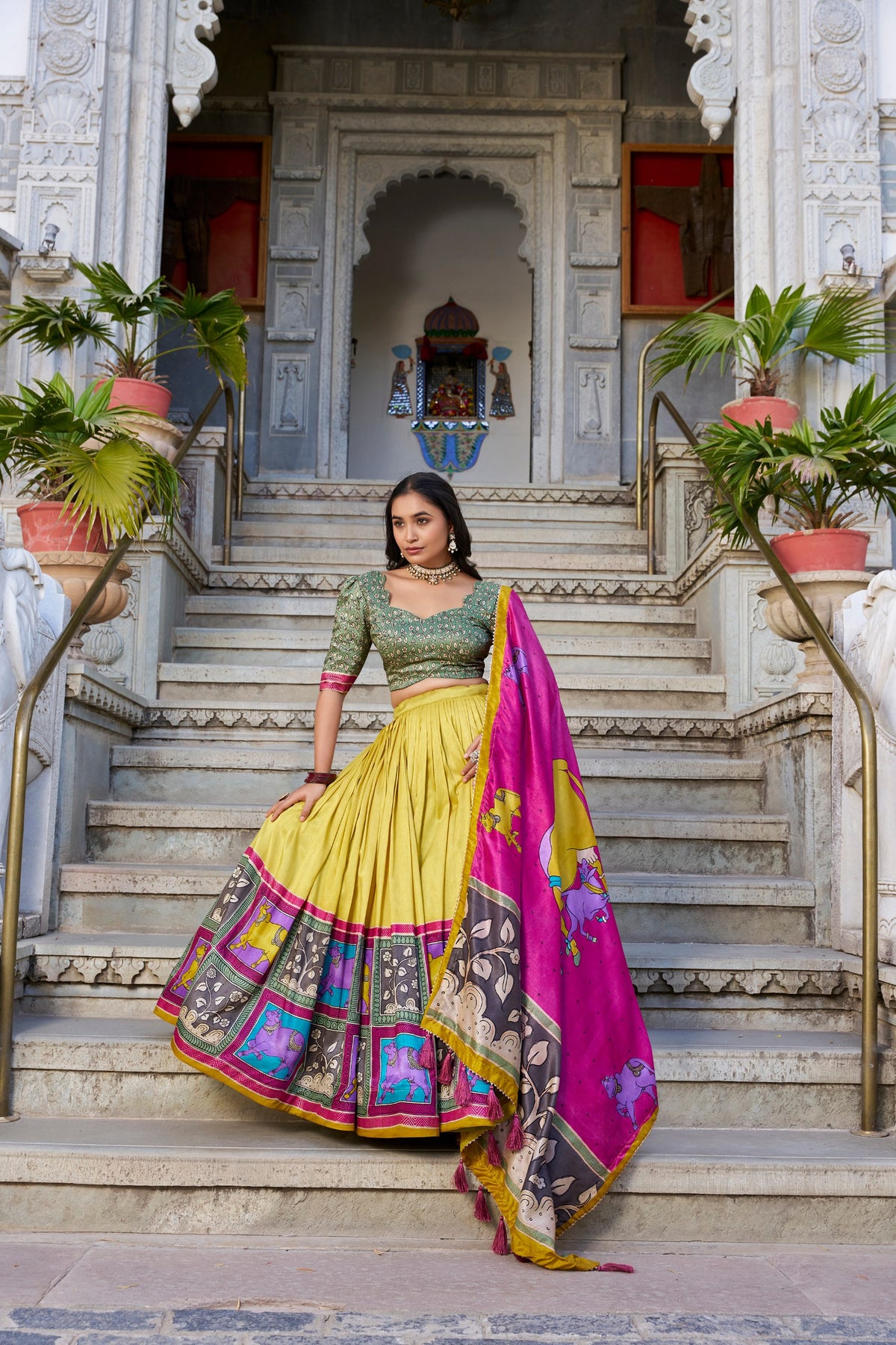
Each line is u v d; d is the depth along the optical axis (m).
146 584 4.91
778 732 3.91
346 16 10.16
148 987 3.06
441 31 10.17
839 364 5.77
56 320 4.86
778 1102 2.81
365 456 13.70
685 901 3.43
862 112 5.91
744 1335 1.96
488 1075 2.24
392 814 2.57
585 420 9.73
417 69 10.10
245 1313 2.00
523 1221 2.25
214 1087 2.72
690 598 5.75
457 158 10.16
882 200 5.91
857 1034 3.07
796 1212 2.47
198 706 4.43
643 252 9.89
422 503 2.73
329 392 9.77
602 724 4.55
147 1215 2.41
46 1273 2.16
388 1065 2.38
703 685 4.93
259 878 2.58
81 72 5.92
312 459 9.63
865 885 2.79
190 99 6.14
